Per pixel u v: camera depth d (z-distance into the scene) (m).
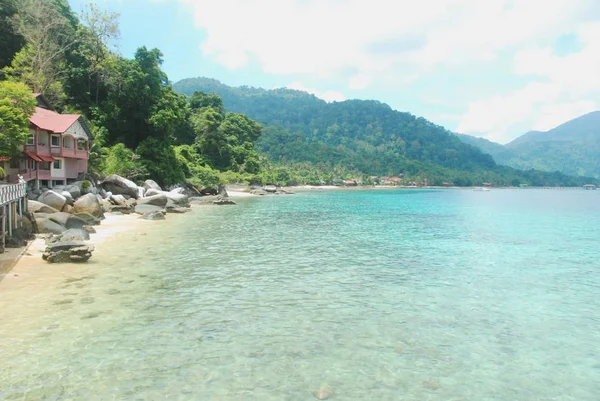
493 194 162.25
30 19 58.94
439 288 18.09
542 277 20.41
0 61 55.94
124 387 9.49
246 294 16.67
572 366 11.06
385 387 9.81
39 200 33.91
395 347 11.96
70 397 9.02
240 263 22.27
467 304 15.94
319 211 56.69
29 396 9.02
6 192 22.39
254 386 9.70
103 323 13.22
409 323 13.84
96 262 21.59
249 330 12.96
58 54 60.72
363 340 12.39
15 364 10.41
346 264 22.58
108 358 10.86
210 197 70.19
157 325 13.18
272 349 11.65
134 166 60.81
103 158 58.28
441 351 11.77
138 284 17.70
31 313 13.90
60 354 11.00
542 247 29.20
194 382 9.80
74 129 45.91
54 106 56.28
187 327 13.08
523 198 126.44
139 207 45.53
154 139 68.50
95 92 68.12
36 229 27.50
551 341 12.62
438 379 10.24
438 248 28.14
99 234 30.53
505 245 29.92
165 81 87.06
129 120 69.44
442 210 63.69
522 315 14.84
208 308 14.90
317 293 17.00
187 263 21.97
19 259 21.16
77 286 17.16
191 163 90.38
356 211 57.81
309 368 10.62
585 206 82.75
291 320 13.89
